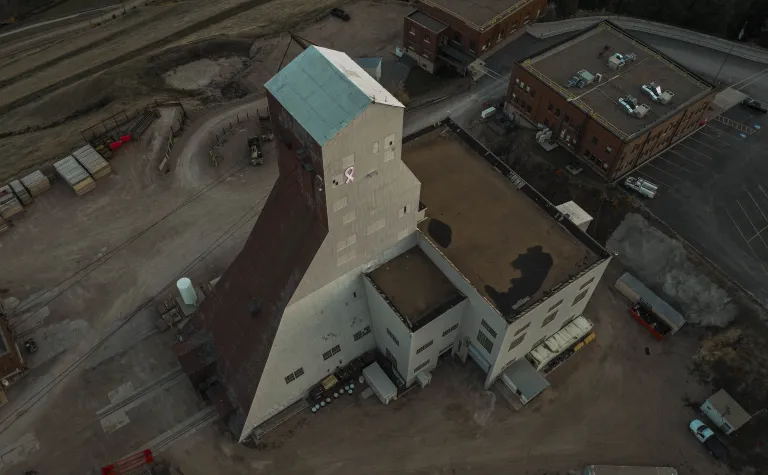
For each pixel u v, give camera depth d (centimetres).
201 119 8550
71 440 5378
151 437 5391
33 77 10681
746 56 9106
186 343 5619
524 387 5462
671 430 5362
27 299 6425
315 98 4053
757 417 5328
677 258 6400
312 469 5188
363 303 5444
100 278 6631
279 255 4947
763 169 7406
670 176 7331
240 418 5309
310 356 5325
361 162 4194
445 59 9188
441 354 5869
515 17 9281
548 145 7769
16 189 7281
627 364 5825
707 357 5769
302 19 10862
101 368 5872
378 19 10669
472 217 5603
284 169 4781
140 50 10931
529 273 5156
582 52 8062
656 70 7781
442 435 5378
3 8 12769
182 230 7100
